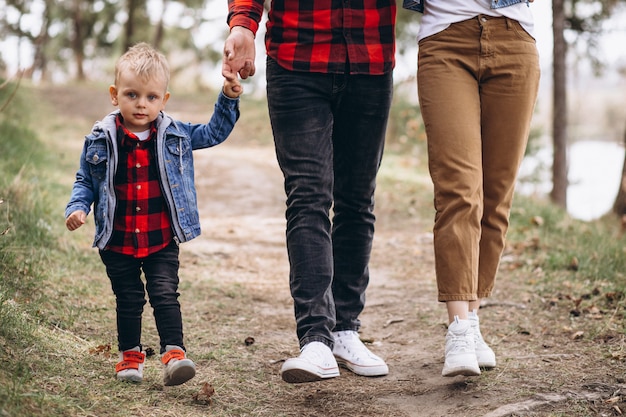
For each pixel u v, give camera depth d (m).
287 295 4.62
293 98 2.78
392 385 2.97
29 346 2.73
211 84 24.25
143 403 2.52
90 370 2.74
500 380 2.92
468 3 2.84
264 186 8.81
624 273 4.73
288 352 3.40
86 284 3.98
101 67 26.56
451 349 2.75
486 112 2.93
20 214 4.54
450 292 2.78
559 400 2.70
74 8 26.34
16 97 12.52
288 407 2.70
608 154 29.23
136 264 2.75
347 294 3.13
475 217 2.80
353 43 2.80
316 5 2.79
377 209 7.65
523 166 12.05
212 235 6.33
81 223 2.55
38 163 7.48
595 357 3.24
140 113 2.66
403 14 13.62
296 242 2.75
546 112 13.61
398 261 5.71
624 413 2.60
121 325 2.73
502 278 4.95
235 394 2.78
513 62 2.85
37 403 2.22
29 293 3.48
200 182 8.91
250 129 13.38
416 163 10.57
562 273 4.90
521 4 2.90
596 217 9.53
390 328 3.96
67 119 13.47
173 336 2.62
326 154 2.80
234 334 3.64
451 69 2.86
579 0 10.25
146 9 25.50
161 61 2.70
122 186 2.68
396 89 12.34
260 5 2.79
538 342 3.55
